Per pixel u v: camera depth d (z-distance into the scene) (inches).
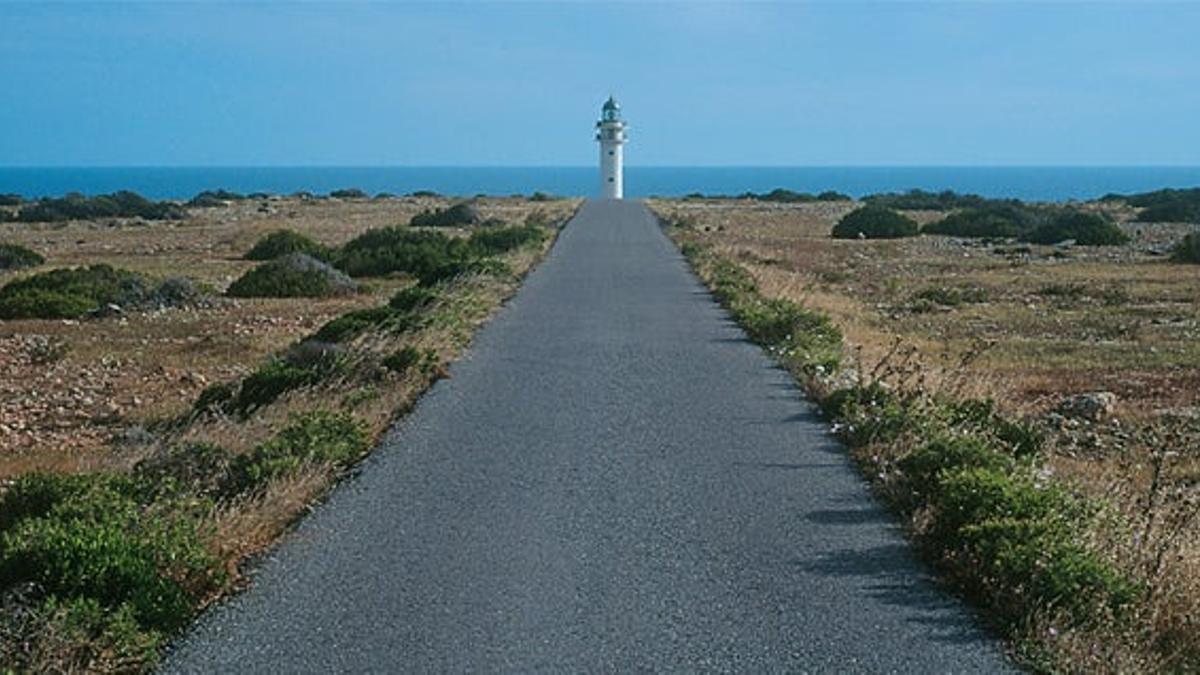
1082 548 275.9
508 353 671.8
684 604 274.8
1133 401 635.5
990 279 1355.8
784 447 436.8
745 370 615.5
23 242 2025.1
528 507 357.4
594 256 1421.0
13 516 345.7
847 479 389.7
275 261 1261.1
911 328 935.0
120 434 555.2
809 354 626.5
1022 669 237.6
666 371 612.1
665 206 3051.2
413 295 826.2
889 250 1796.3
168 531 291.1
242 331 932.0
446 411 506.3
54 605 242.8
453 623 263.4
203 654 247.4
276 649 249.4
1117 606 255.1
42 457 509.0
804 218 2674.7
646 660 242.5
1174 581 265.6
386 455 426.0
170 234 2199.8
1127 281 1325.0
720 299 956.0
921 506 343.6
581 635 256.1
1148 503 319.0
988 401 499.5
